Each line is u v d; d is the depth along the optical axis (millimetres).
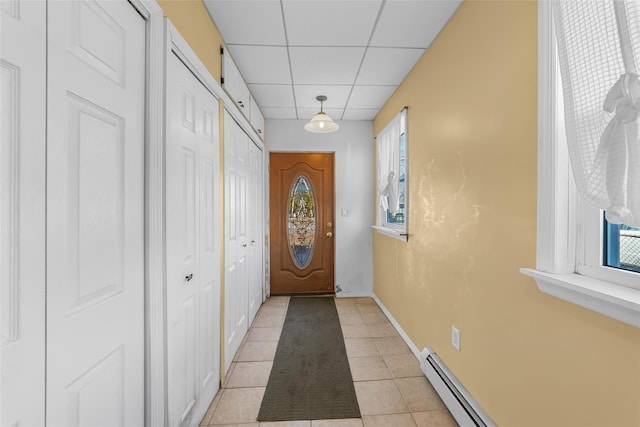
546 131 1013
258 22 1758
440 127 1862
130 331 978
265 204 3705
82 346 766
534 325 1096
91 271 797
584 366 897
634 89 674
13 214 593
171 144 1172
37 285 641
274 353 2271
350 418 1567
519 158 1169
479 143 1438
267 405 1666
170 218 1164
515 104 1189
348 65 2299
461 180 1604
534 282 1094
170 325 1159
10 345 588
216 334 1760
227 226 2006
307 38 1935
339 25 1803
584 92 814
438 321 1882
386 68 2350
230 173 2100
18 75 597
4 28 567
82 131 763
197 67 1428
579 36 825
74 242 739
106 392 861
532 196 1103
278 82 2590
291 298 3686
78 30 746
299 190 3824
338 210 3730
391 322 2885
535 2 1085
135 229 999
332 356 2223
